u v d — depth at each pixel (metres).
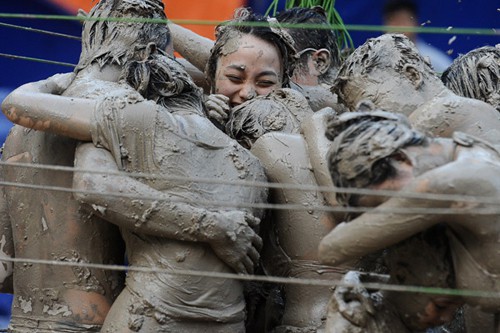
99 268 9.32
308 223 9.41
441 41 14.29
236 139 10.18
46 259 9.48
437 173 7.38
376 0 14.41
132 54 10.14
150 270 8.45
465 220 7.44
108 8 10.38
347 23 14.44
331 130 7.82
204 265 8.95
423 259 7.81
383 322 8.02
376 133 7.56
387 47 9.88
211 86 10.88
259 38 10.61
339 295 8.07
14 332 9.48
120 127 9.01
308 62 11.97
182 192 8.98
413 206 7.39
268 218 9.65
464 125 9.09
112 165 8.96
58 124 9.09
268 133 9.76
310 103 11.50
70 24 14.58
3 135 14.18
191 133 9.18
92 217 9.48
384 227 7.47
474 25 14.27
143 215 8.79
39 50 14.55
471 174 7.37
